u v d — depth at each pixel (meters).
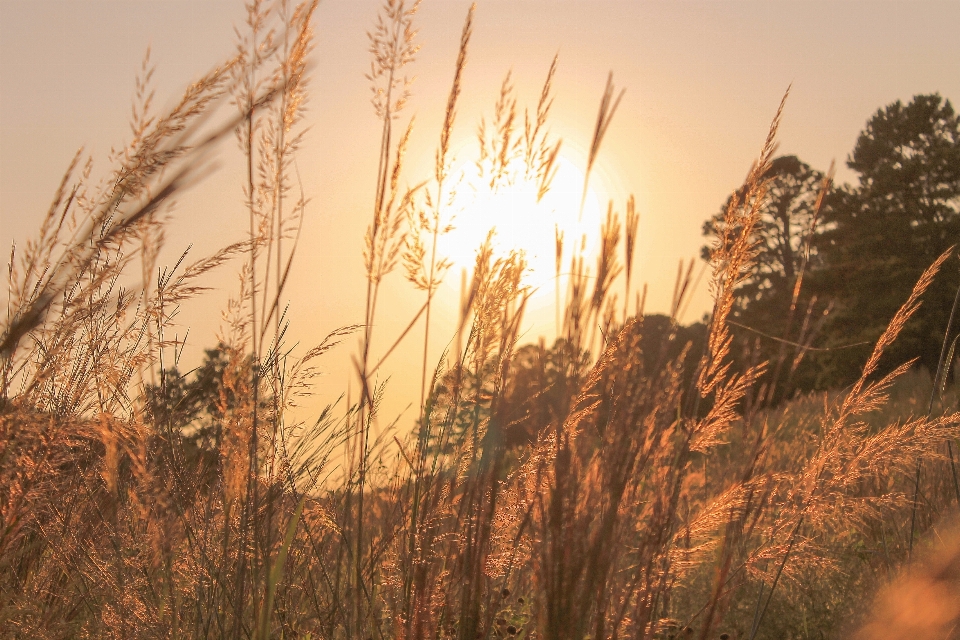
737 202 1.69
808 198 31.48
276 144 1.81
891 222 27.41
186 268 1.93
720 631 2.38
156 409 2.08
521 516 1.68
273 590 1.64
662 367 1.49
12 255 1.61
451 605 1.65
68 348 1.81
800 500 2.05
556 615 1.44
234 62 1.53
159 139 1.29
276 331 1.94
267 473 1.94
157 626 1.79
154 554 1.81
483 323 1.69
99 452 2.11
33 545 2.15
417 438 1.76
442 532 1.65
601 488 1.46
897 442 2.11
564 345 1.50
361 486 1.77
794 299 1.79
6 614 1.84
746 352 1.76
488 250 1.68
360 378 1.80
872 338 23.59
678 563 1.82
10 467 1.73
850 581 2.45
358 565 1.74
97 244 1.21
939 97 31.61
